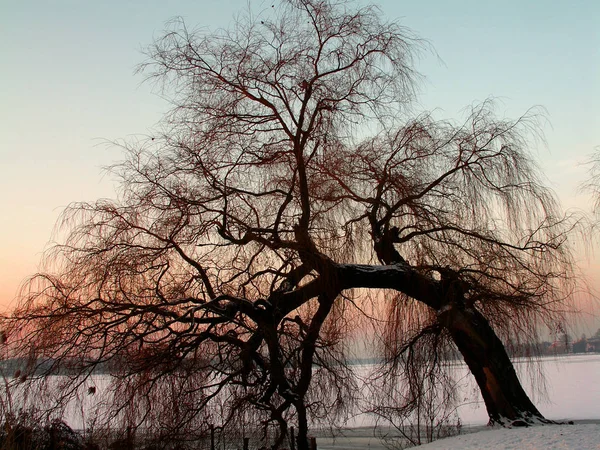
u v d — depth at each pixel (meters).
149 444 11.03
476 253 13.48
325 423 12.80
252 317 12.09
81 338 11.03
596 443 8.59
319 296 13.14
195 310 11.02
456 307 13.13
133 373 11.03
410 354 14.41
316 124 13.33
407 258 14.29
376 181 14.15
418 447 10.77
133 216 11.88
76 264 11.49
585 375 52.38
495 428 12.23
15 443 10.13
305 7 13.39
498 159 13.50
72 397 10.79
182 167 12.48
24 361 10.79
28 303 11.16
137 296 11.63
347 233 14.00
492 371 12.73
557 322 13.18
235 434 11.65
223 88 13.09
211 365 11.89
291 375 12.54
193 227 12.27
